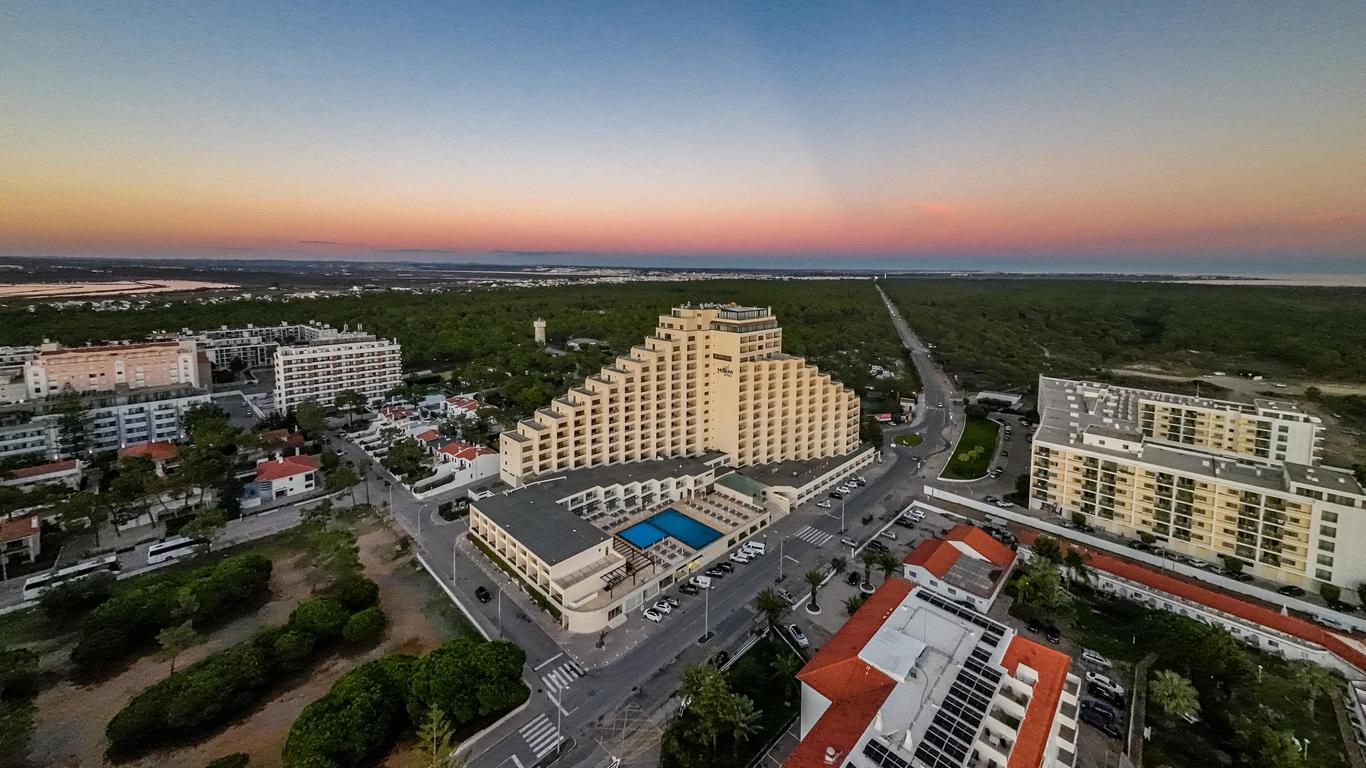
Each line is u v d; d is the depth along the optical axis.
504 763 65.25
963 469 152.25
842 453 158.12
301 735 61.19
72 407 153.62
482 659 71.38
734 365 139.75
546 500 115.00
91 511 110.00
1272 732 62.66
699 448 147.50
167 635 76.25
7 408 153.25
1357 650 77.50
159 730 66.50
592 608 89.25
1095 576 98.69
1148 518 111.94
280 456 144.38
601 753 66.94
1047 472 124.06
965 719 55.06
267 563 98.94
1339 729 67.81
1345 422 175.75
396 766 64.44
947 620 70.94
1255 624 84.81
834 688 62.25
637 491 125.81
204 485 124.81
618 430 137.25
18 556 104.69
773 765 65.19
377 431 175.38
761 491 129.25
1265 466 119.50
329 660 81.56
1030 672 62.34
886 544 115.44
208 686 69.25
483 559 108.25
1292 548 97.00
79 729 68.94
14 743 61.38
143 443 160.62
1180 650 76.12
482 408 182.75
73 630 87.38
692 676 69.88
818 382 152.25
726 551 113.25
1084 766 63.97
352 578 95.44
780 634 87.12
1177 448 138.50
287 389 193.62
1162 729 68.94
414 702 67.31
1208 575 100.00
